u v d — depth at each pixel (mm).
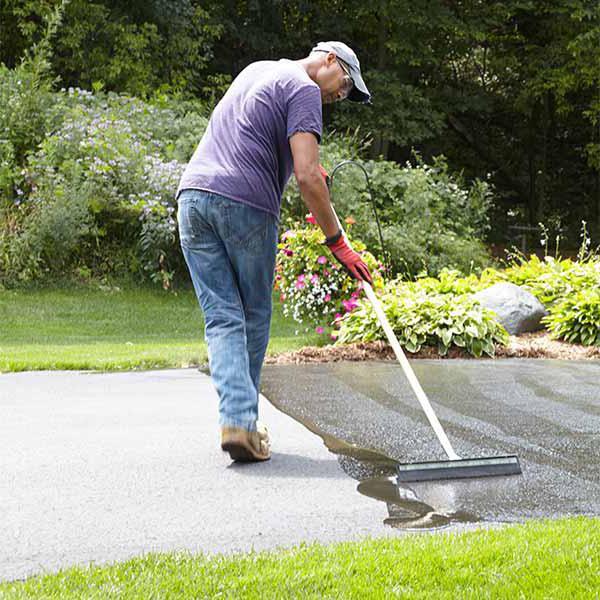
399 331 9203
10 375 7398
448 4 27047
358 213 16125
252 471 4008
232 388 4066
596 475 4027
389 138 25188
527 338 10508
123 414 5445
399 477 3877
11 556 2840
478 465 3990
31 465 4066
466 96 29172
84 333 12062
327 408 5730
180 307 14320
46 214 14578
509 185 33406
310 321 10750
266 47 25891
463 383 6918
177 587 2465
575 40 26266
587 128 32469
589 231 30938
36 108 16844
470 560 2686
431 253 17047
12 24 22469
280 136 4145
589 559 2688
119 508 3398
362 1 25578
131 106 18125
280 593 2426
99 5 21422
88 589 2455
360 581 2514
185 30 23141
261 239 4160
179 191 4184
